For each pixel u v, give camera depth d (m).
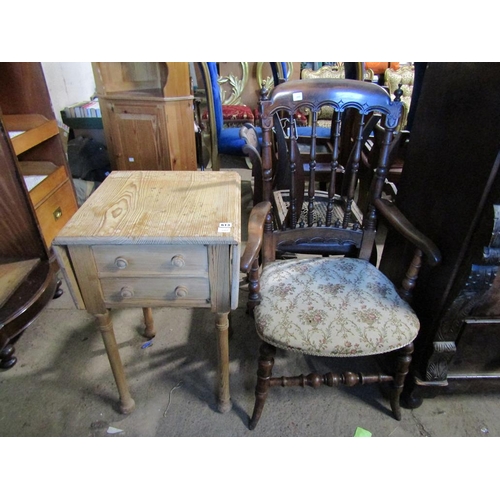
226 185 1.04
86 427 1.09
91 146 2.12
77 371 1.27
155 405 1.16
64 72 2.37
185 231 0.79
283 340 0.87
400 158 1.80
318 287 1.00
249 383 1.24
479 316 0.97
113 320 1.49
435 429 1.10
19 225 1.24
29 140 1.34
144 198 0.95
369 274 1.06
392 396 1.08
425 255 0.92
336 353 0.85
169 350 1.36
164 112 1.72
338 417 1.13
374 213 1.11
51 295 1.34
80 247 0.79
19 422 1.10
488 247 0.78
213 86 2.17
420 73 1.51
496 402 1.18
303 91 0.95
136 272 0.83
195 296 0.88
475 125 0.81
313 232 1.14
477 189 0.80
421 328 1.05
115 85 1.82
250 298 0.95
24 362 1.29
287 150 1.35
